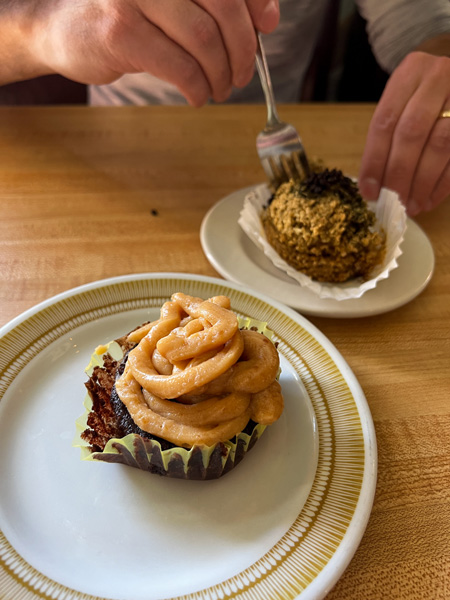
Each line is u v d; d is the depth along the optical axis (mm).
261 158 293
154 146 351
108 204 294
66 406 182
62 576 134
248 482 164
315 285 242
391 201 281
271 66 467
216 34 268
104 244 264
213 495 159
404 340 224
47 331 204
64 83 530
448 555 145
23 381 187
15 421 175
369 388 199
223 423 158
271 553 141
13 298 226
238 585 133
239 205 293
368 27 441
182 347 161
